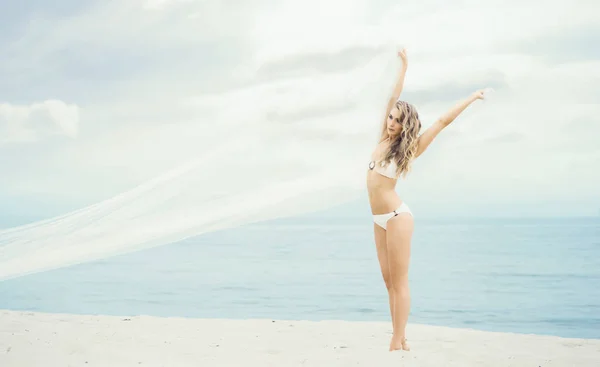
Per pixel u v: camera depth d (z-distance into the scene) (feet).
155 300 30.17
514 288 34.09
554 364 12.00
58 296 31.04
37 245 11.41
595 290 33.01
